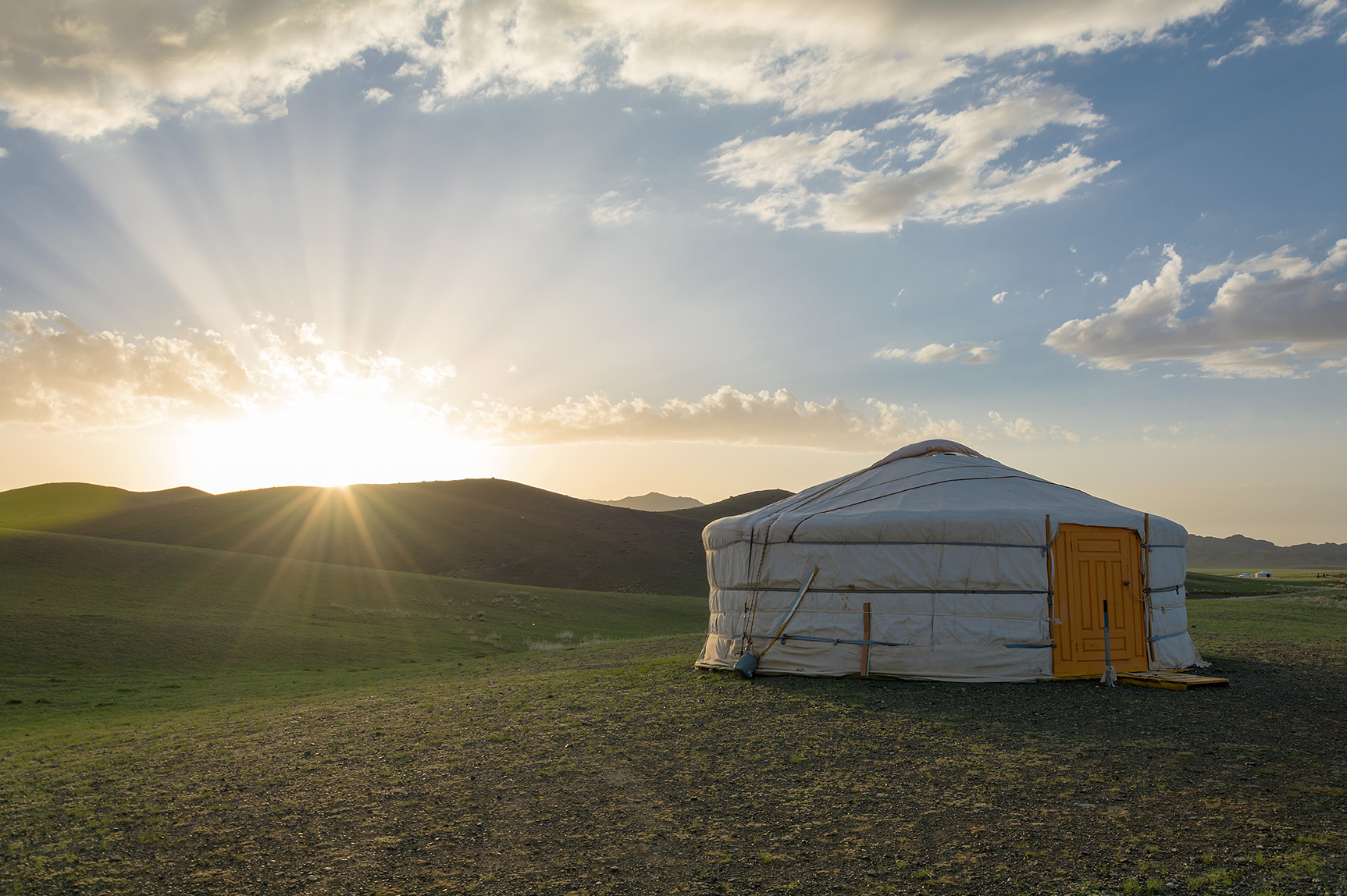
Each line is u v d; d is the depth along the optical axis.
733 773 7.50
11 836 6.75
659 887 5.14
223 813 7.08
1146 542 12.70
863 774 7.30
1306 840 5.33
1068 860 5.20
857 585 12.68
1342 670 12.77
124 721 14.42
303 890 5.33
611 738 9.16
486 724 10.36
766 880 5.16
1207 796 6.36
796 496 15.51
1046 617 12.02
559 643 31.39
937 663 12.02
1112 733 8.59
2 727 14.63
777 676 12.99
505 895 5.12
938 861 5.31
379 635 30.33
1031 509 12.52
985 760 7.60
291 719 12.41
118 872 5.79
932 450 16.03
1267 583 81.31
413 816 6.73
